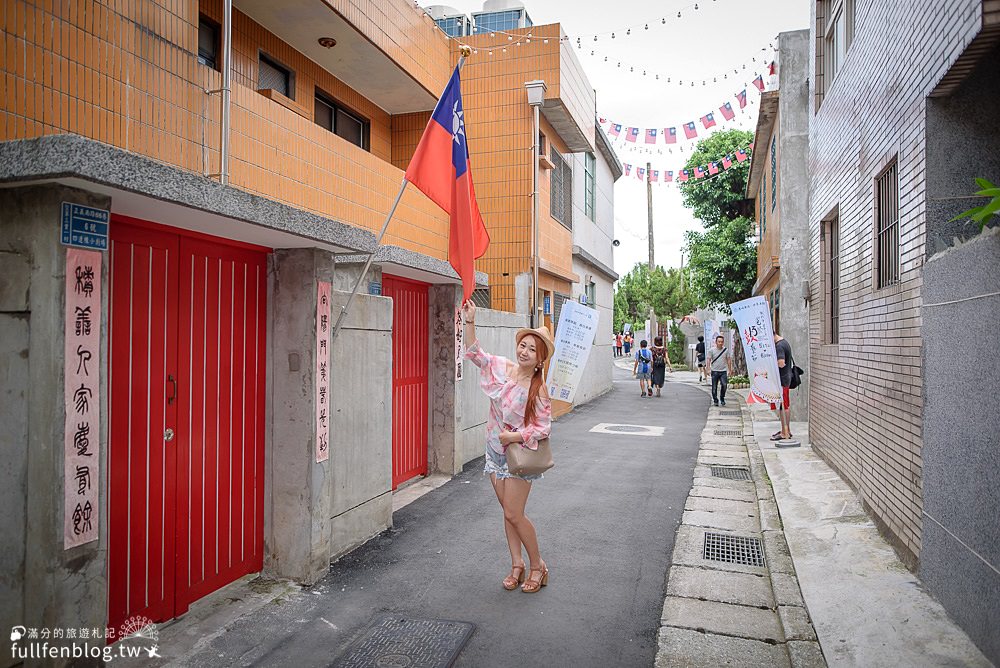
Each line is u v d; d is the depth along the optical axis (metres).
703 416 13.66
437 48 10.01
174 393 3.90
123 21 4.67
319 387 4.59
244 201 3.55
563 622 4.02
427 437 7.95
